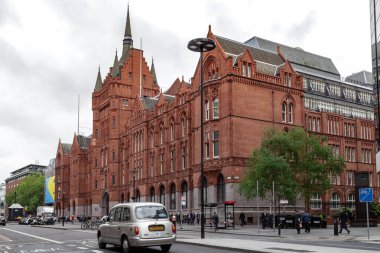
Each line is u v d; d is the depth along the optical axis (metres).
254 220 54.06
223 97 56.34
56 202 128.62
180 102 68.38
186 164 65.62
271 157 44.53
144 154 77.62
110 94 92.56
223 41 60.53
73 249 22.80
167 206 69.38
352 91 84.31
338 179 73.81
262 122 57.53
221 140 55.94
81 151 114.19
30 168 198.88
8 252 21.53
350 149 77.69
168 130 71.19
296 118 61.56
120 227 20.81
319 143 50.38
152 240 19.80
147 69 97.19
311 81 77.88
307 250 19.08
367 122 81.31
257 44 78.94
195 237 31.53
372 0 41.47
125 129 88.94
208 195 57.09
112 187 90.31
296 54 83.25
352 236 32.56
